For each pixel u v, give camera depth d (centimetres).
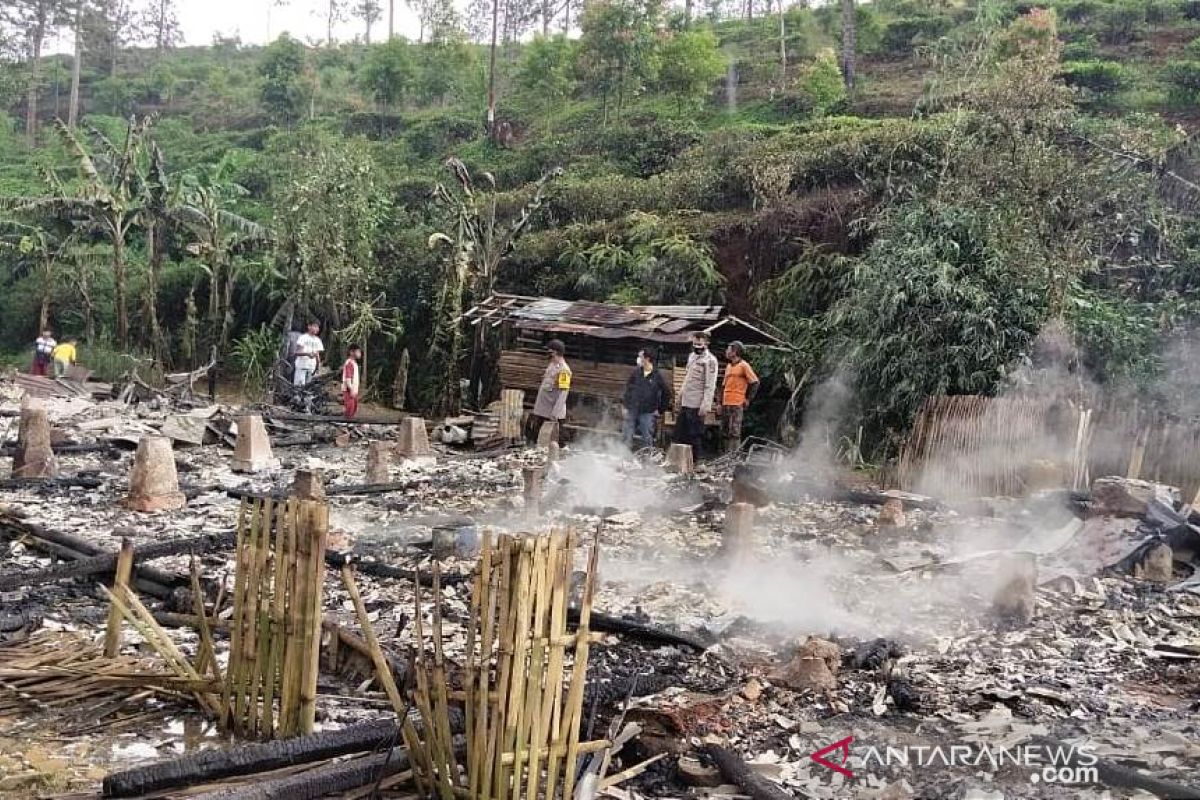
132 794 459
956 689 642
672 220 2300
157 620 650
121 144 4306
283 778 471
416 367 2481
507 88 4375
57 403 1838
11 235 2984
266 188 3578
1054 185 1641
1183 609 825
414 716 546
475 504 1179
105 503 1117
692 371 1517
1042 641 739
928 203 1673
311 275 2505
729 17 5175
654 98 3697
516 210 2697
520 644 425
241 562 544
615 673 651
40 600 763
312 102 4569
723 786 509
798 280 1969
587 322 1836
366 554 920
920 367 1546
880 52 3697
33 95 5119
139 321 2862
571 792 453
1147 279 1691
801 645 704
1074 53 3050
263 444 1434
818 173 2245
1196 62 2669
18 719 557
